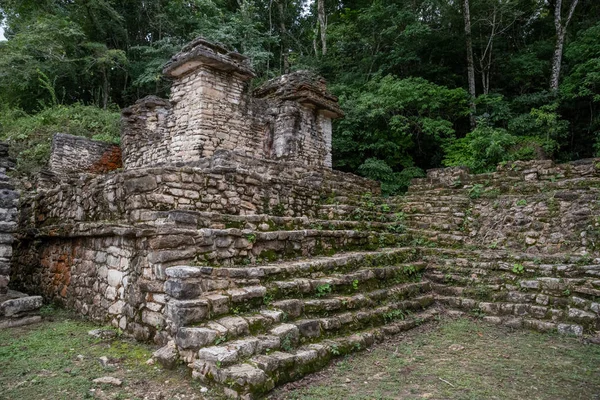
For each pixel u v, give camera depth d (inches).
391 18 776.3
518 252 295.3
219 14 922.7
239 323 149.3
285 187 278.2
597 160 336.8
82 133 671.1
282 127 481.7
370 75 808.9
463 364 169.5
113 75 977.5
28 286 293.3
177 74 429.4
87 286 218.8
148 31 1021.8
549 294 239.3
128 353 158.6
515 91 839.7
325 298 196.7
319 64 866.8
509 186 362.9
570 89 640.4
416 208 385.4
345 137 652.7
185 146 416.8
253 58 844.6
